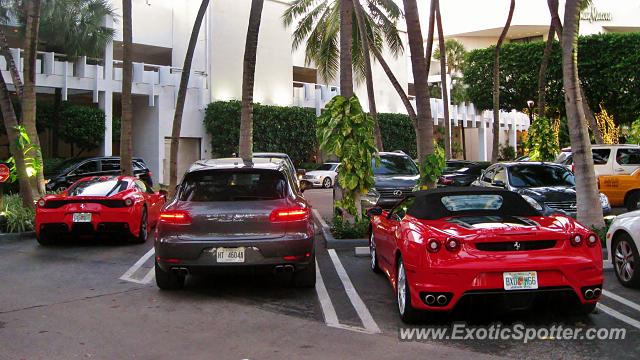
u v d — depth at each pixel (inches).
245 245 258.1
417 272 217.8
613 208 625.9
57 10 871.7
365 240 410.9
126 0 637.3
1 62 869.8
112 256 386.9
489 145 2065.7
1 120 920.9
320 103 1332.4
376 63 1515.7
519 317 237.3
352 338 212.7
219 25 1164.5
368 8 1063.6
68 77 938.7
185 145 1133.7
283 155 524.7
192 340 211.2
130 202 418.3
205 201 273.6
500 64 1513.3
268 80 1253.1
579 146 398.6
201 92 1140.5
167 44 1182.9
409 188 509.7
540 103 957.2
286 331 221.9
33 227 472.4
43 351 199.0
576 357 190.5
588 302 221.3
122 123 642.8
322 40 1106.7
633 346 200.8
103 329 225.0
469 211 257.1
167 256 260.5
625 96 1349.7
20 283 307.4
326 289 291.3
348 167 434.9
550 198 438.9
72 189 440.1
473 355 193.5
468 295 209.8
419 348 201.0
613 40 1341.0
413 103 1626.5
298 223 266.8
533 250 213.8
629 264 283.7
